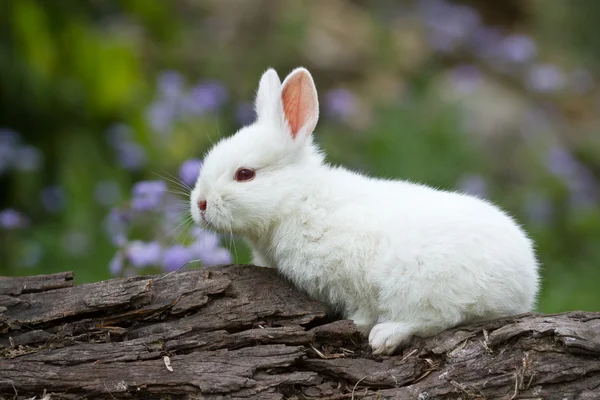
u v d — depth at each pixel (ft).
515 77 51.78
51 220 36.94
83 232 34.60
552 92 52.60
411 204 19.33
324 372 17.74
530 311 19.61
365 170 38.88
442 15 52.42
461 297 18.11
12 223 28.89
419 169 39.81
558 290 31.58
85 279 30.58
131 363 17.37
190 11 49.65
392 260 18.57
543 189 40.93
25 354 17.49
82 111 40.22
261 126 21.26
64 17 41.04
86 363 17.34
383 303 18.94
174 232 26.89
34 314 18.28
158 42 45.52
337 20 52.01
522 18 59.93
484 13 59.98
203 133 38.88
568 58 57.06
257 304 18.99
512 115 45.52
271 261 20.99
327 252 19.40
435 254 18.15
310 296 19.90
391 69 48.78
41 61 39.70
